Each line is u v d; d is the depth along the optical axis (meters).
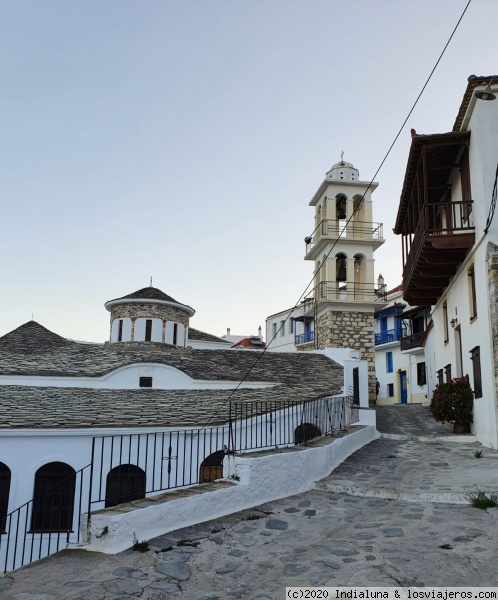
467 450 14.34
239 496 9.02
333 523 8.04
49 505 13.03
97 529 7.15
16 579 6.05
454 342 19.58
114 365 19.83
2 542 12.54
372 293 33.09
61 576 6.11
